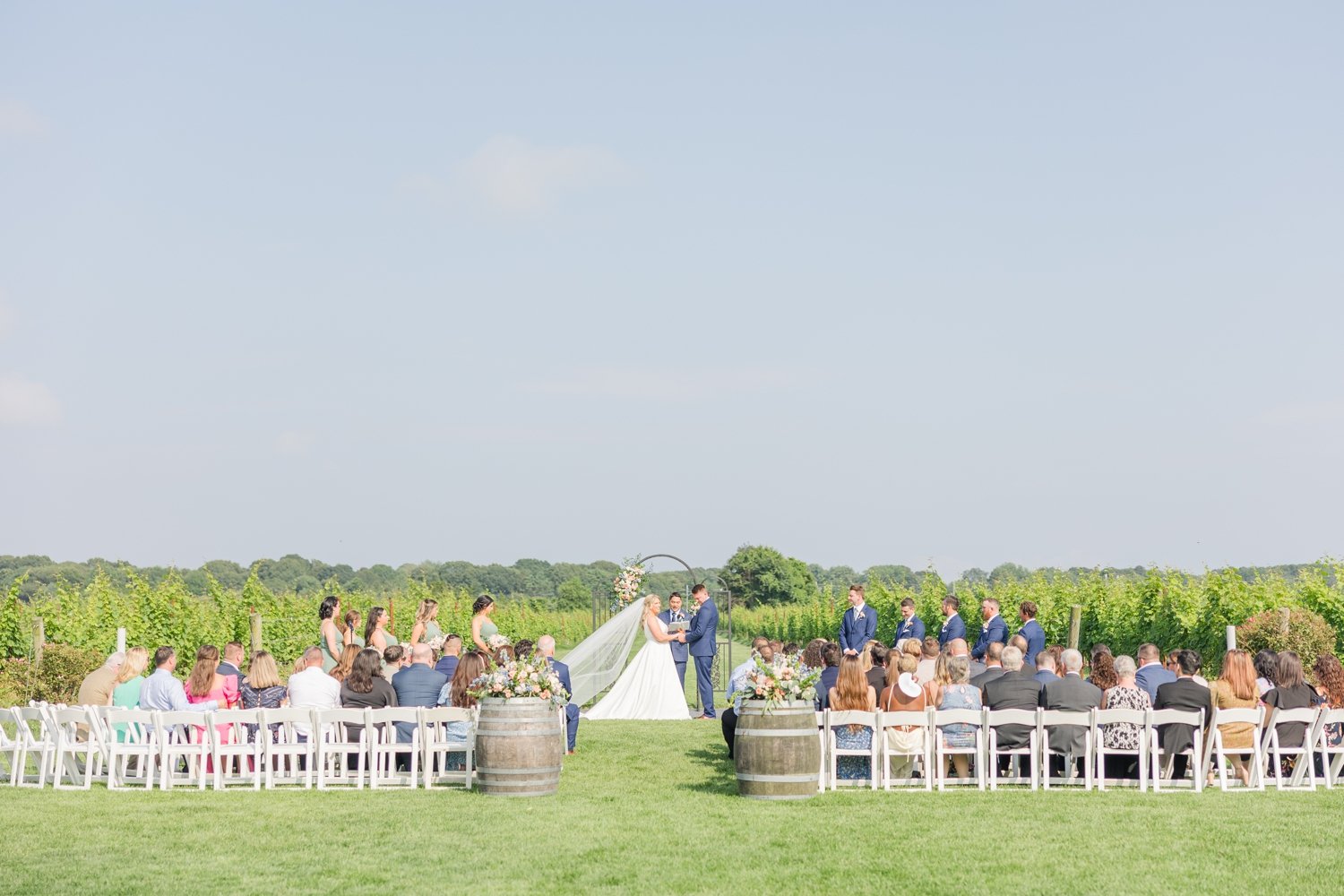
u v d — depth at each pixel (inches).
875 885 309.4
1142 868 323.9
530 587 4562.0
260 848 352.5
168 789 454.6
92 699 500.4
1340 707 463.8
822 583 4655.5
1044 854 340.5
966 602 1201.4
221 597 1083.9
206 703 486.9
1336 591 734.5
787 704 426.9
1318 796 426.6
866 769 464.1
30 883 313.0
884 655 524.4
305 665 513.3
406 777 462.0
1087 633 979.3
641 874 321.1
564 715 554.9
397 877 318.0
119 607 953.5
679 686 789.9
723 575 3617.1
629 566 1024.2
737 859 336.5
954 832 368.2
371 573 3895.2
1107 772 466.0
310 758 461.1
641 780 478.6
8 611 812.6
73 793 449.4
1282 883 309.0
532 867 328.5
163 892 305.0
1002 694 460.4
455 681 484.7
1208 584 797.2
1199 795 428.8
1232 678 447.2
